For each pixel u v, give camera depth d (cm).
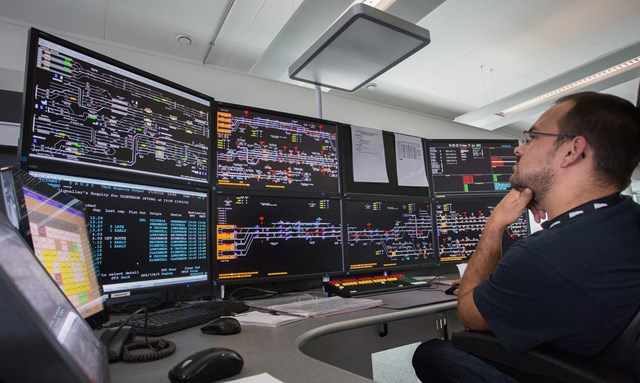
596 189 77
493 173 221
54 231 65
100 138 103
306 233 164
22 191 54
